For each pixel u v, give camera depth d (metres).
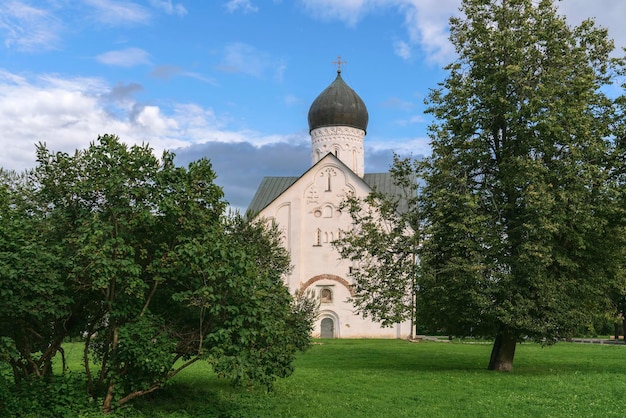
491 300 24.22
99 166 14.39
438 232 25.31
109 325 14.20
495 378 22.78
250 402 16.72
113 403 13.81
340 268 55.66
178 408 15.34
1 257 12.49
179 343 14.39
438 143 26.91
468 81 26.36
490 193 25.97
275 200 57.31
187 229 14.21
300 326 22.86
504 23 26.42
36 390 13.58
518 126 24.52
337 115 64.12
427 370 26.30
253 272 14.29
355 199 29.20
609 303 26.41
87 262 13.36
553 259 24.38
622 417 14.90
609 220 25.22
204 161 15.05
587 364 29.69
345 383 21.19
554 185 24.47
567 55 25.47
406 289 27.45
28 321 13.77
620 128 25.38
